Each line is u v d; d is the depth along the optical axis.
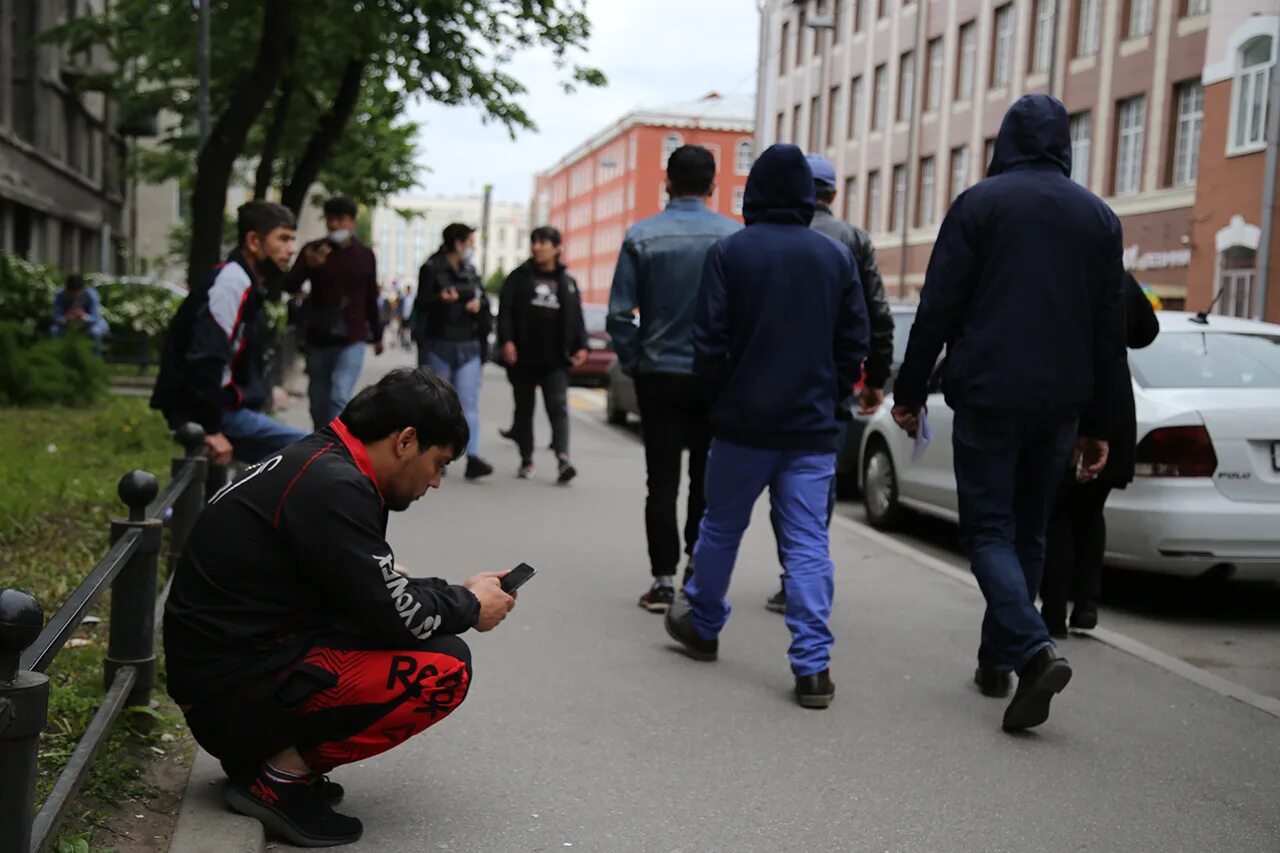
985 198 4.81
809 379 5.06
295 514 3.31
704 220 6.28
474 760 4.25
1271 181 24.44
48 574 6.10
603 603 6.56
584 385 26.75
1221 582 8.01
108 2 33.78
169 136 27.16
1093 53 34.69
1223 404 6.67
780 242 5.10
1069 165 4.96
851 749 4.49
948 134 42.75
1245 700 5.20
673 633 5.57
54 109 30.97
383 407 3.39
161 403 6.13
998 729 4.76
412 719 3.45
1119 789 4.17
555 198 130.12
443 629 3.43
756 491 5.21
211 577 3.37
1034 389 4.73
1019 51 38.28
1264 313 24.64
